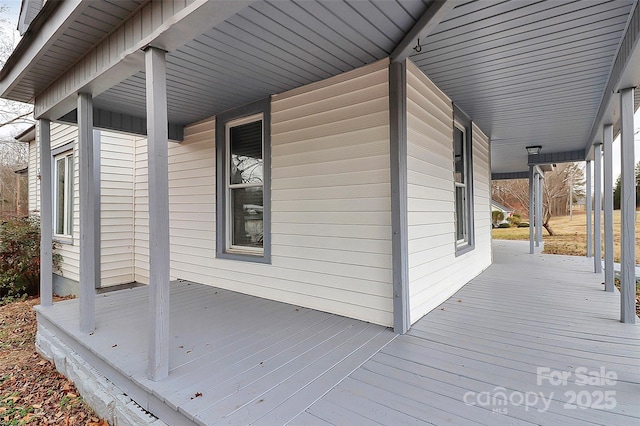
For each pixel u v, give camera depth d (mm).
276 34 2375
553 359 2250
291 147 3578
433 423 1576
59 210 6887
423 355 2312
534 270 5676
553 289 4258
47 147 3650
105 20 2189
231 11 1736
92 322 2883
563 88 3635
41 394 2770
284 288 3691
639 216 11180
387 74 2863
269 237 3822
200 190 4746
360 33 2396
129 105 3992
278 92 3639
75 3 2072
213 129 4531
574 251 10008
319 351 2387
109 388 2283
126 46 2188
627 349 2402
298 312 3320
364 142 3029
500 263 6523
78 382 2686
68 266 6480
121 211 5863
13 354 3682
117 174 5812
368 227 3021
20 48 2791
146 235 5773
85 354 2678
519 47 2691
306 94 3432
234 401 1760
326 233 3312
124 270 5883
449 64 3041
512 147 7094
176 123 4883
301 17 2154
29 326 4676
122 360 2281
